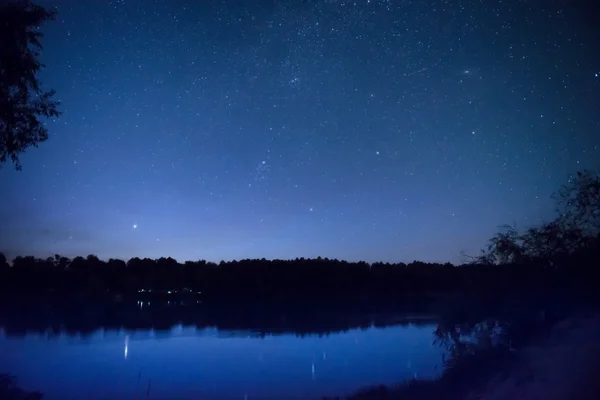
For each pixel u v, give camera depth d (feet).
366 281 311.06
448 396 36.83
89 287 310.24
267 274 345.72
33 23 50.49
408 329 166.09
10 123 50.72
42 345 135.85
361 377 78.02
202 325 198.70
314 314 236.63
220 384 78.33
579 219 43.70
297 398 65.36
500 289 45.98
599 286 41.37
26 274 300.61
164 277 344.49
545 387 27.99
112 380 82.58
